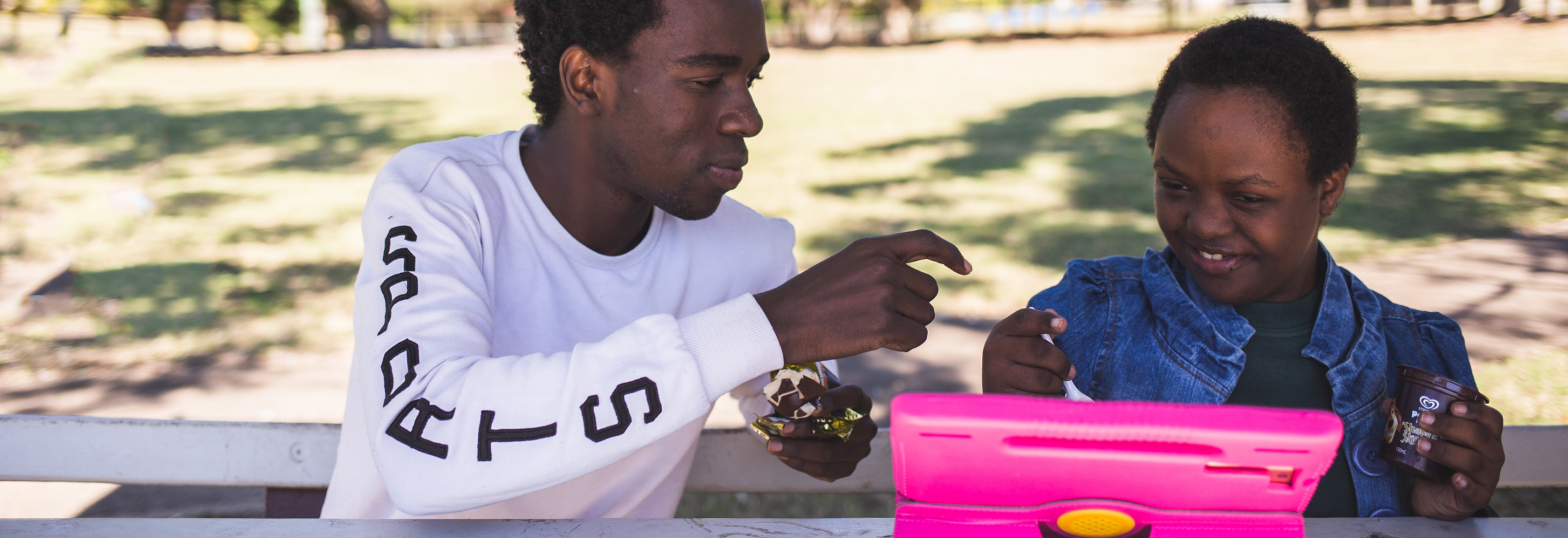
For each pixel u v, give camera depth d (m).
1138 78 14.13
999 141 9.00
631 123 1.21
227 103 13.46
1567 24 16.14
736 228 1.49
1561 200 5.56
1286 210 1.13
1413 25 18.33
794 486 1.61
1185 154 1.13
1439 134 7.68
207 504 2.73
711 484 1.60
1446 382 1.05
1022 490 0.77
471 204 1.27
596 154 1.28
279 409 3.30
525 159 1.38
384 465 0.97
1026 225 5.63
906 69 16.95
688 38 1.16
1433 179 6.18
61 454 1.55
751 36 1.19
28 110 12.09
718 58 1.17
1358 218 5.33
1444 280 4.23
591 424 0.95
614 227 1.36
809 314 1.01
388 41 28.58
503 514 1.31
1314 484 0.74
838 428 1.31
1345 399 1.21
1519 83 10.41
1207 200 1.15
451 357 1.02
